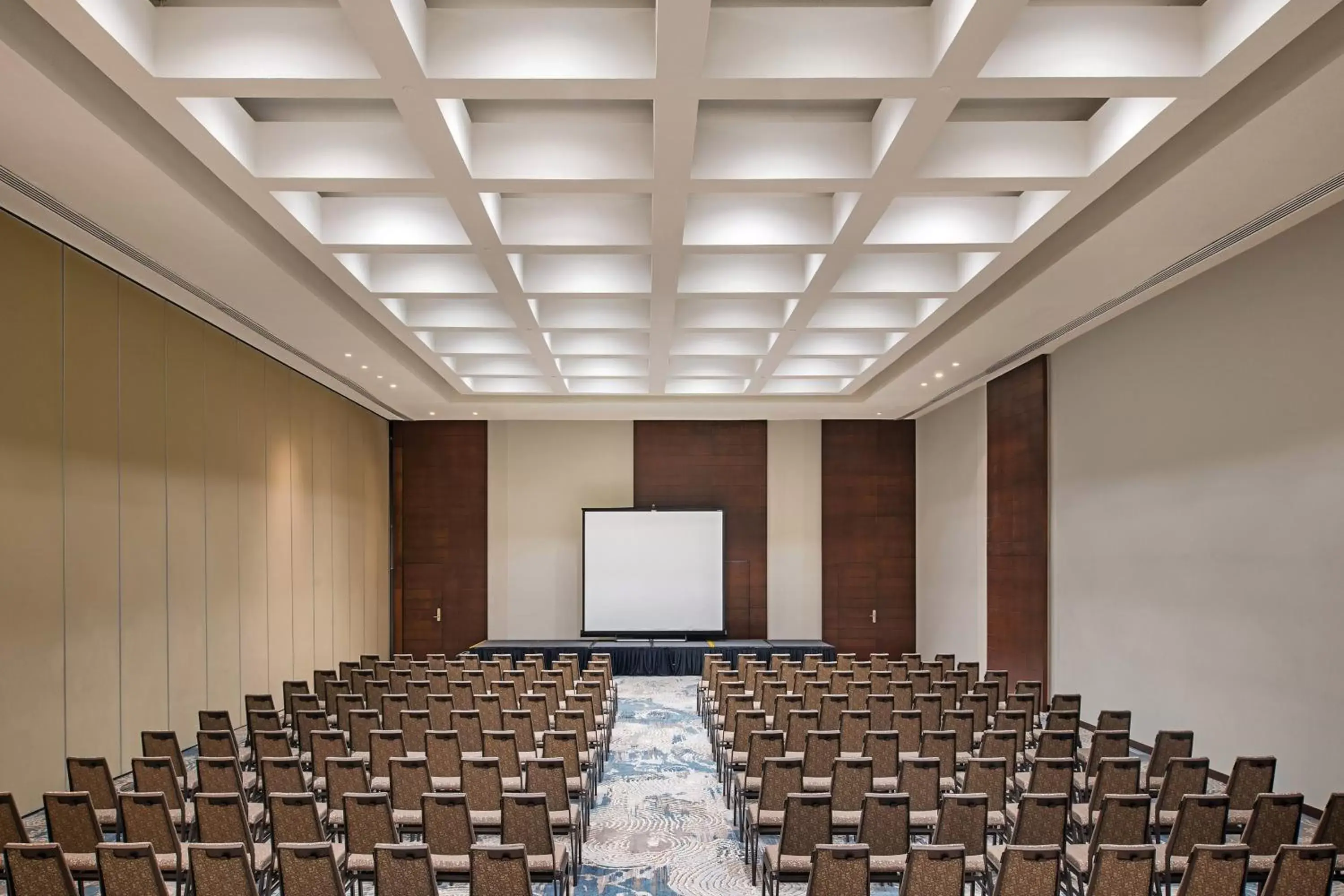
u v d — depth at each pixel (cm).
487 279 889
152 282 816
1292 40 464
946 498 1611
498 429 1783
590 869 623
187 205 623
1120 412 1046
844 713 738
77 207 627
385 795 499
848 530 1773
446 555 1769
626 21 475
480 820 573
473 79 473
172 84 472
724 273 898
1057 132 603
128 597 880
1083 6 473
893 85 482
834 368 1352
